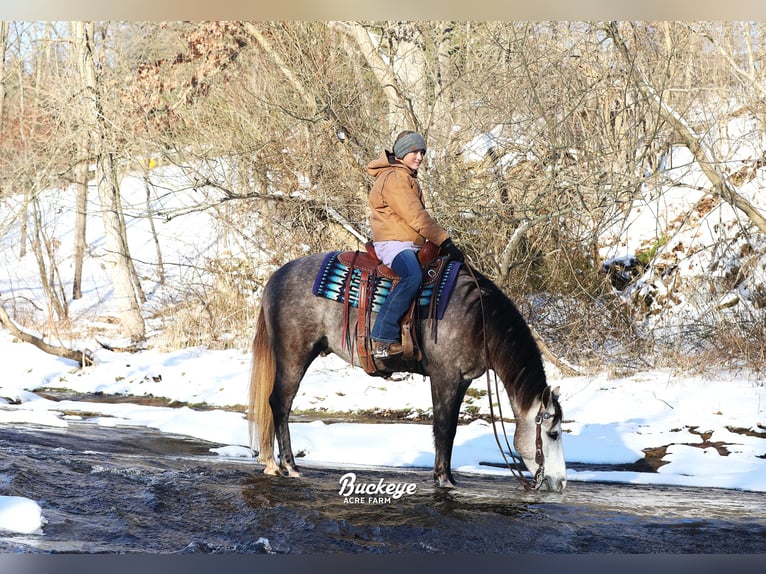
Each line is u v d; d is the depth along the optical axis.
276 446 7.73
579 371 11.22
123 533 4.43
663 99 11.55
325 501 5.30
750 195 12.72
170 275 18.70
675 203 13.73
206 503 5.09
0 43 18.70
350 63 13.44
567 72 11.30
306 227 13.41
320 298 6.05
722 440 7.91
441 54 12.78
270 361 6.27
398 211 5.87
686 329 12.04
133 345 16.22
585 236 12.68
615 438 8.16
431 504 5.33
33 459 5.91
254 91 13.45
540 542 4.61
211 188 14.65
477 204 11.43
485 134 11.86
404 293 5.75
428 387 11.12
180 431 8.68
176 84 14.50
